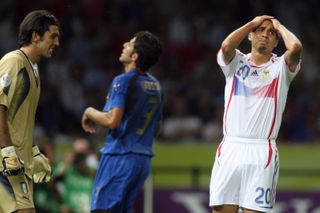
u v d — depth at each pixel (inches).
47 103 2293.3
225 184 1115.3
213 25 2645.2
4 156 1072.2
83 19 2573.8
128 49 1305.4
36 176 1160.2
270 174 1107.3
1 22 2519.7
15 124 1096.8
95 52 2513.5
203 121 2305.6
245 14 2689.5
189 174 2036.2
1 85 1077.8
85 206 1788.9
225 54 1110.4
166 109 2321.6
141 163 1300.4
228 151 1115.3
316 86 2511.1
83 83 2413.9
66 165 1798.7
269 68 1113.4
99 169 1306.6
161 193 1868.8
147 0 2662.4
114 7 2618.1
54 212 1815.9
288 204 1897.1
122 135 1290.6
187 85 2432.3
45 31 1105.4
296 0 2758.4
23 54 1100.5
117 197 1290.6
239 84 1115.9
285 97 1121.4
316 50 2650.1
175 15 2650.1
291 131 2357.3
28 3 2544.3
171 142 2138.3
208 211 1870.1
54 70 2409.0
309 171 2025.1
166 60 2532.0
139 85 1289.4
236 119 1113.4
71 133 2267.5
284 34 1100.5
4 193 1092.5
